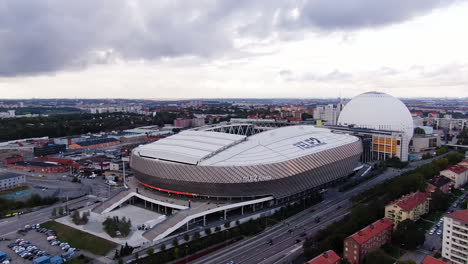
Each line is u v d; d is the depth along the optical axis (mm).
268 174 194000
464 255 134625
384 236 146500
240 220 181125
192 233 165875
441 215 183000
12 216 199750
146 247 154375
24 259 147000
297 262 138250
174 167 199750
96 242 160500
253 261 141000
